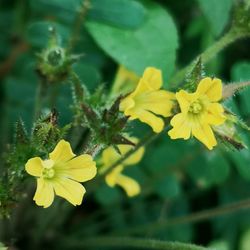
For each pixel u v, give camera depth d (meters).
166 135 0.17
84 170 0.13
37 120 0.13
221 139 0.13
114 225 0.18
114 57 0.16
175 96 0.13
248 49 0.19
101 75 0.17
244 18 0.14
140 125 0.16
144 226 0.17
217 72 0.18
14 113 0.17
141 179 0.17
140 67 0.16
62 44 0.17
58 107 0.16
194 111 0.13
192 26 0.18
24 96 0.17
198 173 0.17
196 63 0.13
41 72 0.15
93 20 0.16
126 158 0.14
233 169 0.18
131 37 0.16
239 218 0.18
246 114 0.16
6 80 0.17
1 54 0.18
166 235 0.18
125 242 0.16
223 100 0.13
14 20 0.18
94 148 0.13
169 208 0.18
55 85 0.15
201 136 0.13
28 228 0.17
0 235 0.17
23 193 0.14
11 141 0.17
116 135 0.13
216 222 0.18
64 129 0.13
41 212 0.16
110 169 0.15
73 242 0.17
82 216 0.19
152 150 0.17
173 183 0.17
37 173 0.12
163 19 0.16
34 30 0.17
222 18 0.16
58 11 0.17
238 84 0.13
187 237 0.18
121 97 0.13
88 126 0.13
